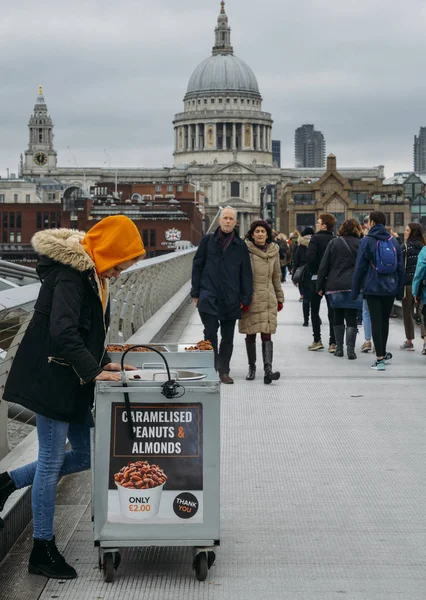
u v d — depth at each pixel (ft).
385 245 43.32
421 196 503.20
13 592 17.74
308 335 60.90
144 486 18.10
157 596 17.63
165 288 78.48
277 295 40.96
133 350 20.68
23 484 19.19
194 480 18.25
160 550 20.10
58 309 17.88
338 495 24.02
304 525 21.71
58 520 22.02
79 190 452.76
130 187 533.14
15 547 19.99
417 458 27.55
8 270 60.08
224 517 22.31
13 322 25.96
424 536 20.92
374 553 19.88
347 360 48.49
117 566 18.58
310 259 51.70
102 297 19.01
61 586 18.08
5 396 18.49
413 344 54.85
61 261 18.06
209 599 17.49
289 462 27.22
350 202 473.26
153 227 399.85
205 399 18.30
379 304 44.09
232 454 28.14
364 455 27.96
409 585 18.11
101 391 18.11
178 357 20.53
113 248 18.45
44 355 18.26
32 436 26.48
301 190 479.82
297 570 18.94
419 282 47.44
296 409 34.88
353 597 17.53
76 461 19.66
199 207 549.13
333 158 479.41
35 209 466.70
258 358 49.60
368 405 35.60
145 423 18.21
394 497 23.82
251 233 40.60
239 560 19.51
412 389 39.14
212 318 39.34
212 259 39.32
